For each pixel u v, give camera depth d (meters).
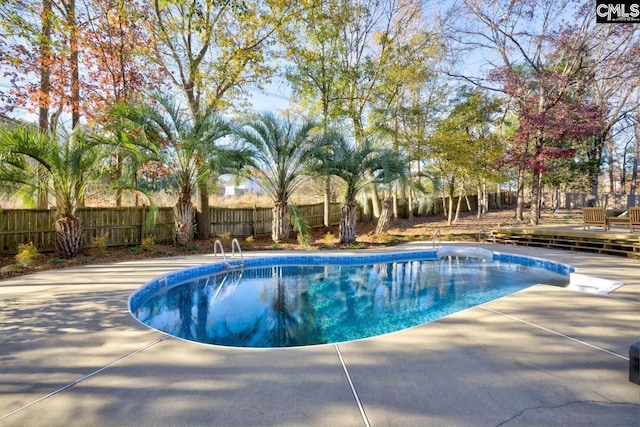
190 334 4.45
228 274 8.12
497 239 12.52
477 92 16.53
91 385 2.54
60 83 11.42
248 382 2.60
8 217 8.60
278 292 6.63
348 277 7.91
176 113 10.10
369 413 2.21
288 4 12.62
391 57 15.20
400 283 7.34
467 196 23.92
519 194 17.14
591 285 6.22
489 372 2.75
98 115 11.68
